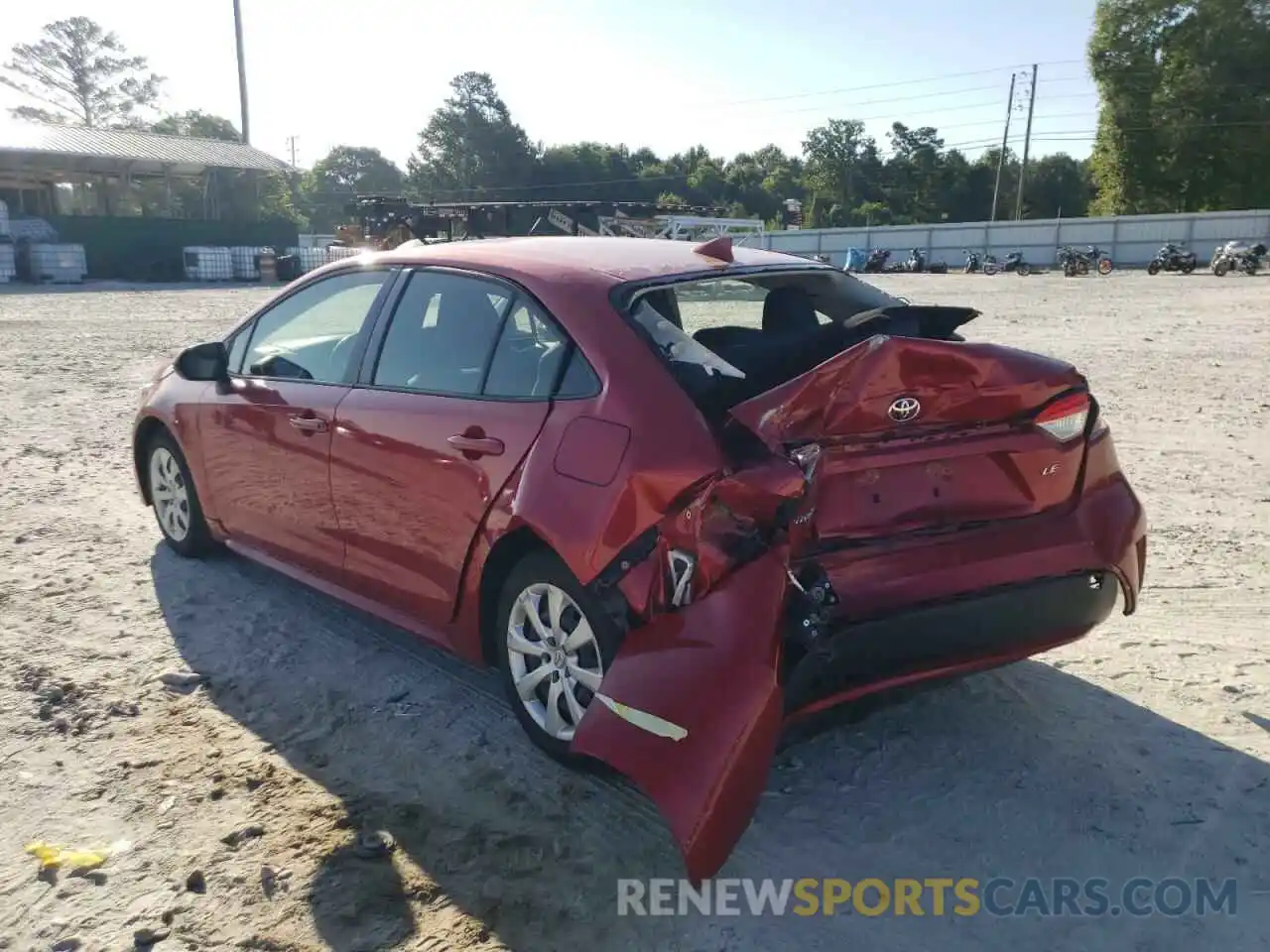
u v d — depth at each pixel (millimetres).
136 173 49469
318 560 4484
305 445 4379
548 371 3512
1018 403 3307
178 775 3508
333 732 3809
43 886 2941
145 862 3051
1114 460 3680
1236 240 53500
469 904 2881
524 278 3744
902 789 3420
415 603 3967
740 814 2748
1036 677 4184
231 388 4914
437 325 4004
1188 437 8656
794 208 92562
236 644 4539
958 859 3076
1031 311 22750
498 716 3918
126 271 41125
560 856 3094
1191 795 3357
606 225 32469
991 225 59469
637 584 3041
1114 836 3164
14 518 6352
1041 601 3332
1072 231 57500
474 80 102438
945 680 4133
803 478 2873
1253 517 6312
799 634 2910
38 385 11773
